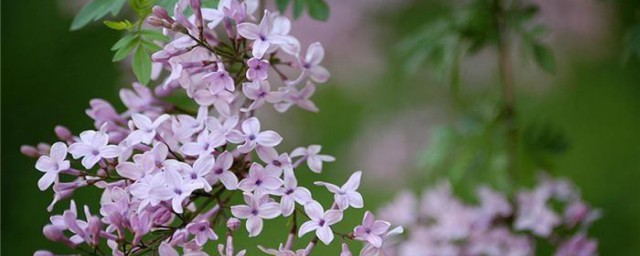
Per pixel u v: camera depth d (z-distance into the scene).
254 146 0.62
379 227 0.62
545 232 0.82
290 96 0.65
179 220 0.66
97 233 0.61
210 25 0.64
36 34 1.28
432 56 0.87
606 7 1.11
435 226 0.85
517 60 1.19
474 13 0.84
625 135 1.18
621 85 1.20
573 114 1.21
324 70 0.66
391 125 1.24
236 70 0.66
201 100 0.64
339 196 0.62
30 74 1.28
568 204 0.87
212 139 0.62
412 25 1.19
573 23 1.14
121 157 0.63
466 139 0.88
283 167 0.62
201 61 0.63
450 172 0.88
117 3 0.66
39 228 1.25
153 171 0.62
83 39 1.26
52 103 1.28
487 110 0.86
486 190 0.85
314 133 1.25
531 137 0.86
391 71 1.22
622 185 1.14
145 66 0.64
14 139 1.28
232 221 0.62
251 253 1.02
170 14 0.64
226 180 0.62
